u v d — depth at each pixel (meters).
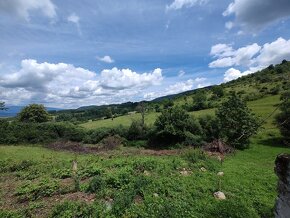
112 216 14.94
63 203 16.20
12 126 64.38
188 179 21.78
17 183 24.70
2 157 41.81
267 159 35.69
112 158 35.53
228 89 122.44
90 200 17.36
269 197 18.72
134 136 57.72
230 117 45.06
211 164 27.80
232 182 21.53
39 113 86.12
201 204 17.16
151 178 21.06
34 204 17.08
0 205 18.39
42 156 43.00
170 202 17.06
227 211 16.27
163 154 41.22
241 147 43.66
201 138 49.16
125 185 19.25
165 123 51.53
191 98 118.19
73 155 44.56
